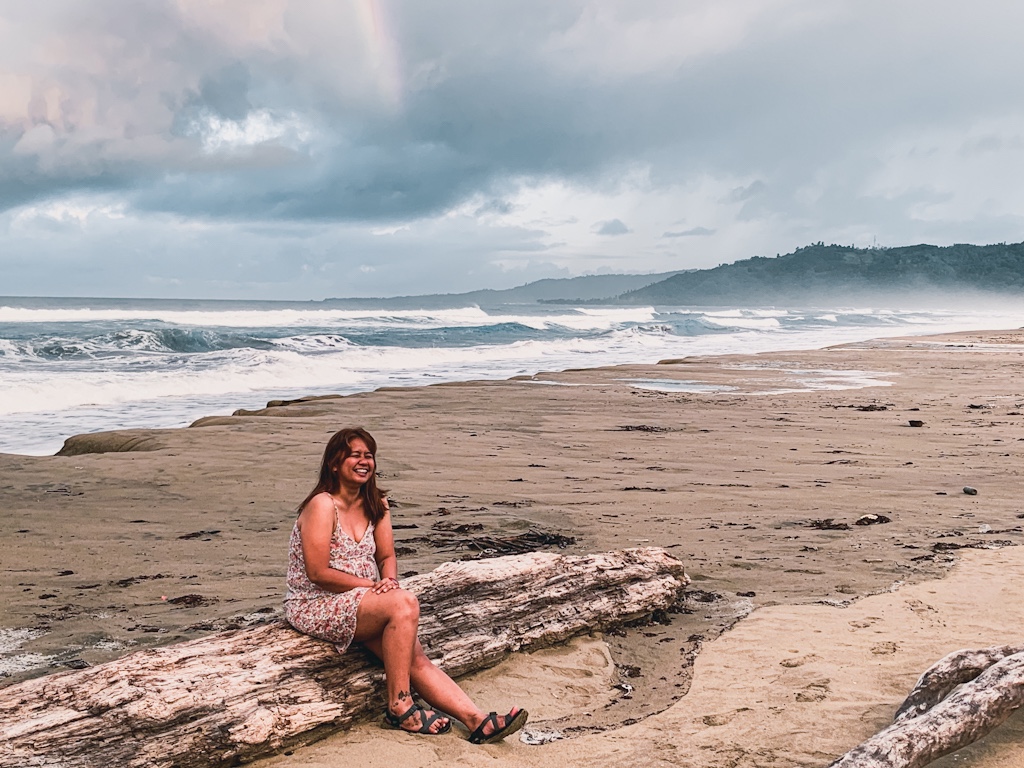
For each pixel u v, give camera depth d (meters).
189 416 19.48
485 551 7.68
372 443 4.64
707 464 12.67
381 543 4.72
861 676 5.01
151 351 36.75
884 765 3.61
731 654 5.41
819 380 26.17
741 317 118.06
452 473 11.83
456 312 99.31
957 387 24.19
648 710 4.67
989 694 3.98
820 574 7.09
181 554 7.73
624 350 44.94
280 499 10.19
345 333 54.16
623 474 11.84
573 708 4.70
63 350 34.75
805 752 4.11
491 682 4.96
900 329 83.12
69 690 3.89
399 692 4.32
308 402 19.77
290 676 4.26
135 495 10.30
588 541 8.10
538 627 5.37
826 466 12.46
